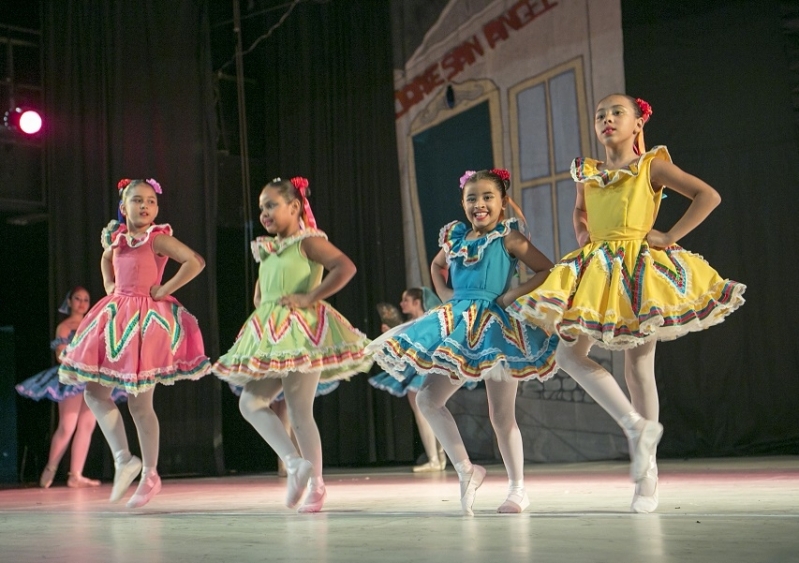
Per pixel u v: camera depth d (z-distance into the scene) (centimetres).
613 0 690
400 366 311
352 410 785
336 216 794
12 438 770
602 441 681
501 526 263
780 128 648
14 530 296
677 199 667
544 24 724
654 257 309
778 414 644
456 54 771
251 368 344
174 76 735
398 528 266
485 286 323
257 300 382
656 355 674
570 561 194
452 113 772
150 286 404
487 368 306
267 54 814
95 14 713
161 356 393
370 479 571
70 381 396
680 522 259
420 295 675
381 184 801
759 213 652
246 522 300
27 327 780
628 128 325
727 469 513
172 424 711
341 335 362
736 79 660
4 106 686
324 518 306
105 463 692
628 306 301
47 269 776
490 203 332
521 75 735
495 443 736
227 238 805
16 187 681
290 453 342
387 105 802
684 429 665
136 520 321
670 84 675
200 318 722
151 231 405
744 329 655
